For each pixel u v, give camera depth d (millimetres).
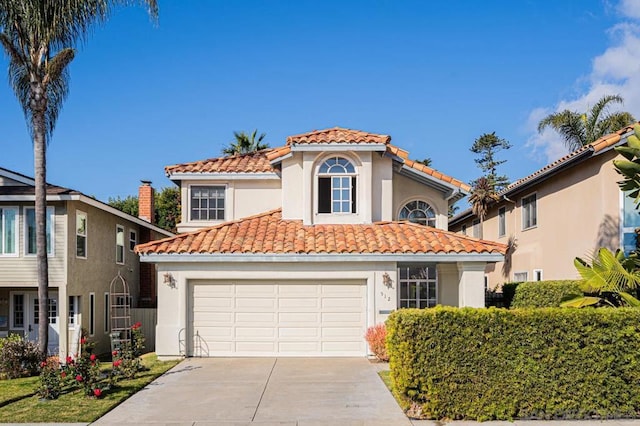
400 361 10891
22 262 21344
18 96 18531
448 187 20891
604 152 18641
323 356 17594
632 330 10773
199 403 11875
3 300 23781
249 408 11422
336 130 20766
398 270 18641
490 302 22219
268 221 20031
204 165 23484
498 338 10766
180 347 17406
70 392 12977
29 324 23781
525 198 26406
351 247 17391
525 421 10594
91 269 23703
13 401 12609
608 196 18562
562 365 10750
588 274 13406
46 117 18703
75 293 22047
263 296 17781
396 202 21641
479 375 10703
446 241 18031
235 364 16375
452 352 10742
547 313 10836
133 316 25562
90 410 11297
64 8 17469
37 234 18188
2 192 21109
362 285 17812
